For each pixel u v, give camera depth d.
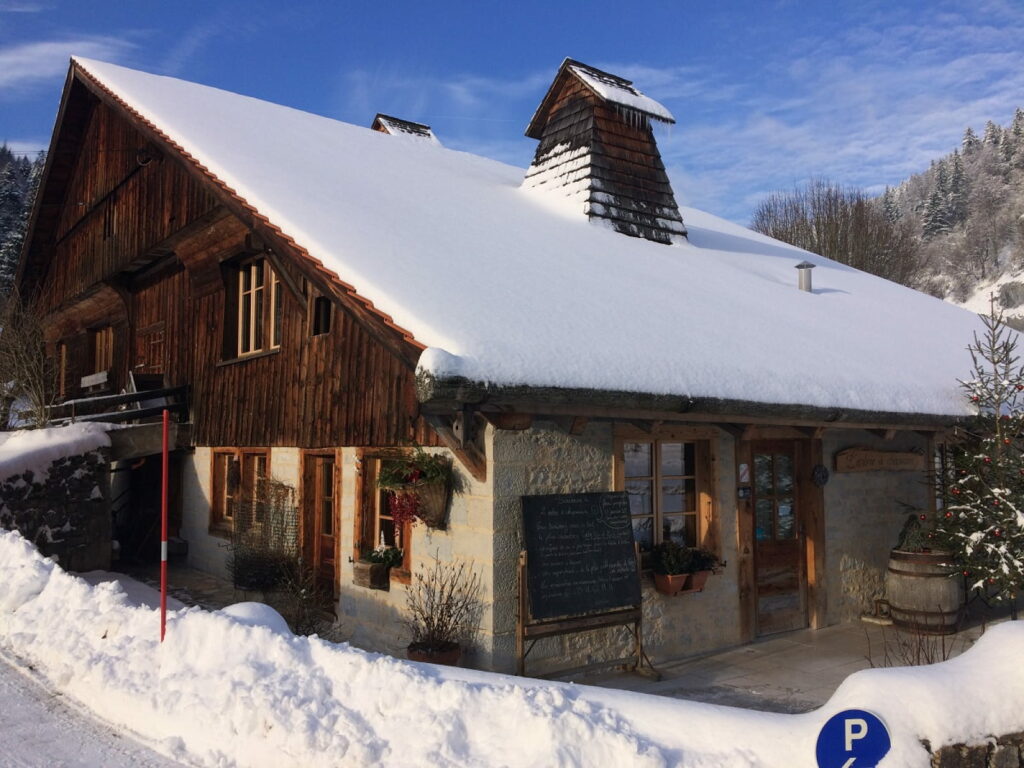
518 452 6.34
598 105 12.20
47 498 10.44
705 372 6.64
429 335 5.63
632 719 3.97
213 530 11.12
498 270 7.73
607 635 6.83
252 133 11.14
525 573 6.10
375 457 7.75
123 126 13.53
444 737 3.93
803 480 8.88
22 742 4.83
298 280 9.33
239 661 5.03
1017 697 3.79
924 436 9.98
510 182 13.88
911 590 8.42
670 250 12.00
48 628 6.74
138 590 9.99
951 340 11.62
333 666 4.68
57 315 17.44
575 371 5.74
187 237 11.45
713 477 7.84
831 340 9.16
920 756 3.58
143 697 5.10
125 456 11.24
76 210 15.73
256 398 10.09
